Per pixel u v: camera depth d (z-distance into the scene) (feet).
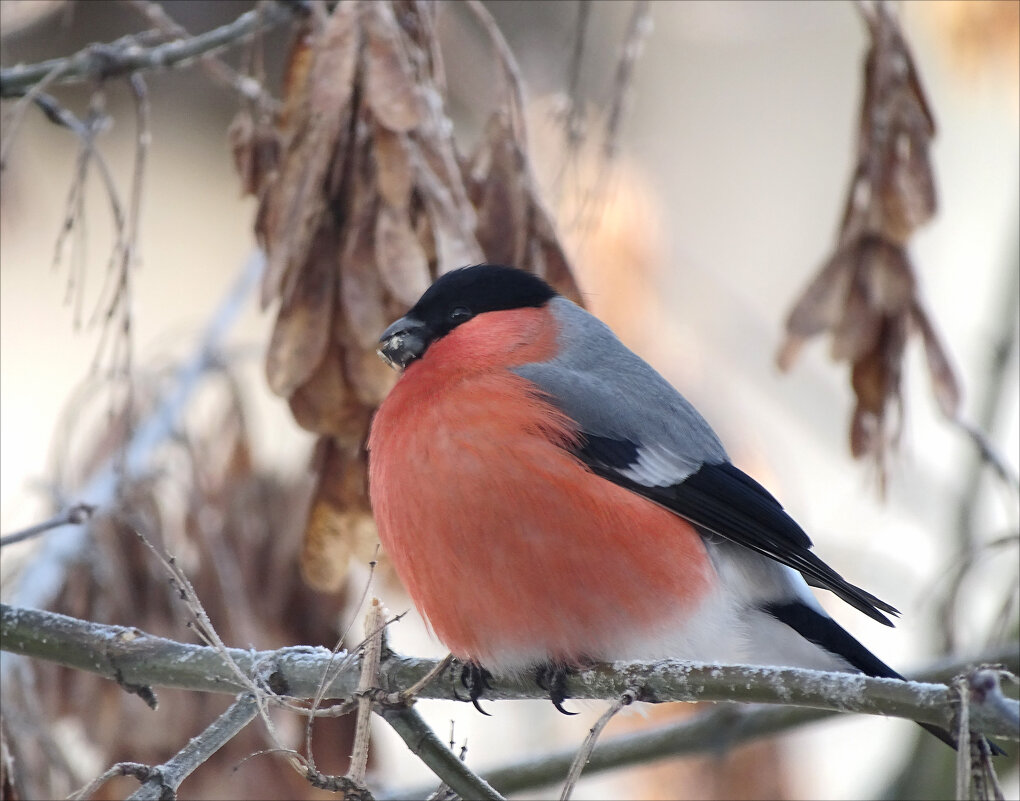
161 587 26.37
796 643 23.91
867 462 27.53
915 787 33.99
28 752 23.43
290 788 27.40
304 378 23.29
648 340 34.30
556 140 32.40
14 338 45.19
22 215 40.45
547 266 24.94
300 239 22.85
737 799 35.47
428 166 23.45
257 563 27.73
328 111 22.90
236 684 20.97
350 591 28.32
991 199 49.75
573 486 21.58
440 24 34.17
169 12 41.75
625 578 21.70
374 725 28.60
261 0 24.40
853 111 52.90
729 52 50.80
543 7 41.32
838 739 40.75
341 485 24.66
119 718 26.25
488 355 23.07
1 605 22.16
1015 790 31.68
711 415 35.88
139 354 45.11
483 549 21.53
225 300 32.65
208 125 46.57
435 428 21.98
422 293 22.84
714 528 22.66
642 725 35.73
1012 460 40.06
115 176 45.96
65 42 41.09
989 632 29.60
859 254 26.99
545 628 21.72
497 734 38.81
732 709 28.40
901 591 34.47
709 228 50.93
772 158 51.83
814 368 44.91
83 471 28.86
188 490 27.17
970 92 34.37
